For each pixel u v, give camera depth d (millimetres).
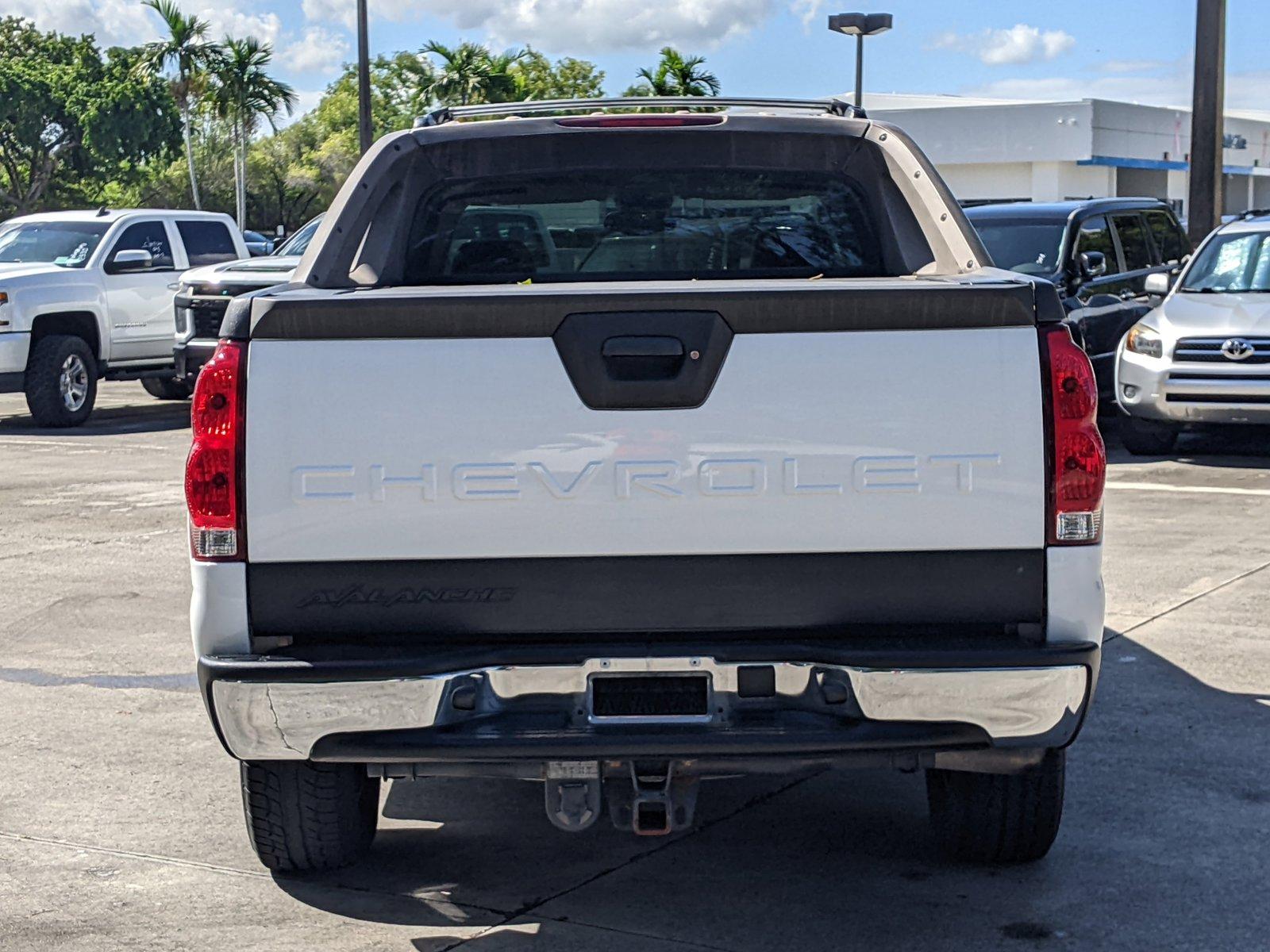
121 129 77625
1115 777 5285
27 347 16500
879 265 5387
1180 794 5121
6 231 18219
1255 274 12781
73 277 17078
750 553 3629
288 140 105125
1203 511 10344
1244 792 5141
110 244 17719
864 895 4332
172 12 62344
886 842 4754
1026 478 3609
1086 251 14117
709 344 3584
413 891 4410
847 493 3611
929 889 4367
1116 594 7984
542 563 3643
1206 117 17938
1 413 19031
